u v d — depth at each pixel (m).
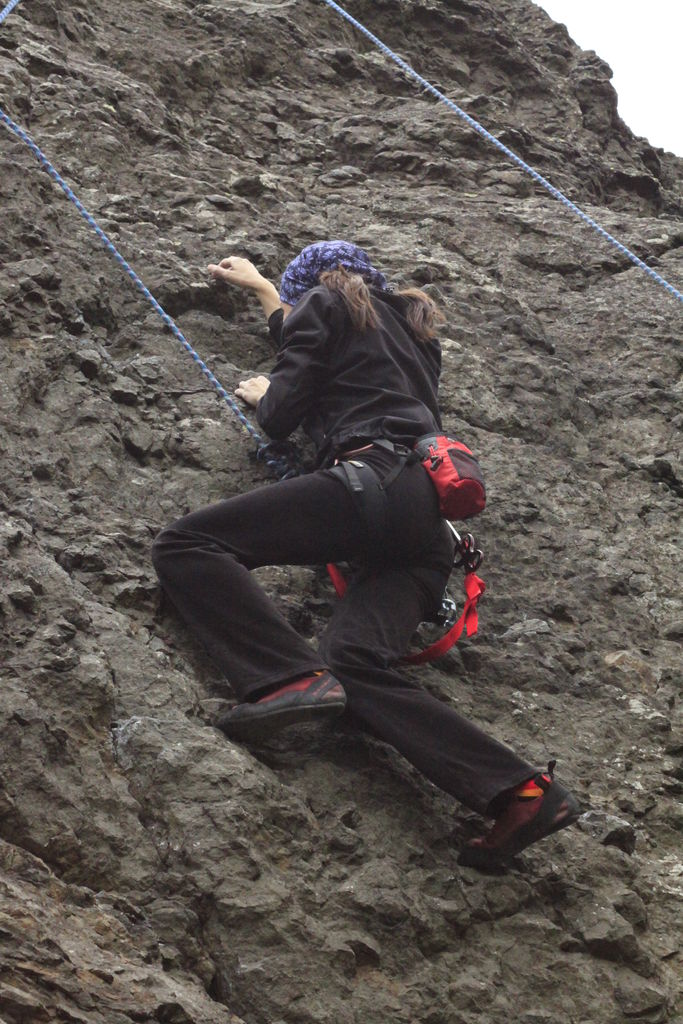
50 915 3.56
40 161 6.61
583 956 4.39
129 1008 3.39
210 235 7.00
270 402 4.79
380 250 7.66
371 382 4.84
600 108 11.34
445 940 4.22
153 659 4.49
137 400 5.71
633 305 8.02
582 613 5.73
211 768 4.18
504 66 11.12
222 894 3.93
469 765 4.27
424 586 4.65
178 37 9.40
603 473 6.67
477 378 6.80
